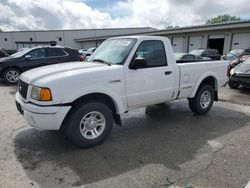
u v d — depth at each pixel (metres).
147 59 4.69
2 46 49.19
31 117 3.74
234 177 3.21
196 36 28.77
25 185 3.01
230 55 19.08
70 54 11.58
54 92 3.61
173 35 31.30
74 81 3.74
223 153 3.92
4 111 6.21
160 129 5.04
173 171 3.36
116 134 4.75
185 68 5.33
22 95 4.11
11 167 3.44
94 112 4.06
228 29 25.12
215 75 6.11
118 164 3.55
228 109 6.67
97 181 3.12
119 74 4.22
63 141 4.34
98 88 3.97
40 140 4.38
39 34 50.81
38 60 10.92
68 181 3.11
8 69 10.60
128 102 4.46
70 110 3.88
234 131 4.95
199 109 5.95
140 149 4.06
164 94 5.02
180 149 4.07
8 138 4.46
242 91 9.34
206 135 4.71
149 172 3.33
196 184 3.05
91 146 4.10
